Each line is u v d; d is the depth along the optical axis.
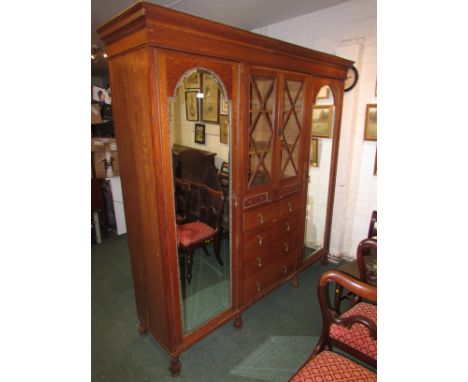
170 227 1.36
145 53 1.12
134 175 1.40
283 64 1.67
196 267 1.75
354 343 1.27
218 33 1.28
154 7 1.04
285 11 2.34
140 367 1.59
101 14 2.37
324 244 2.54
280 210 1.97
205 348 1.71
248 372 1.56
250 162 1.70
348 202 2.55
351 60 2.13
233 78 1.44
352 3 2.15
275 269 2.08
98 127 3.13
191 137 1.45
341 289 1.58
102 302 2.12
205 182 1.59
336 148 2.29
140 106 1.22
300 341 1.77
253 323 1.92
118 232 3.18
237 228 1.70
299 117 1.93
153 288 1.52
